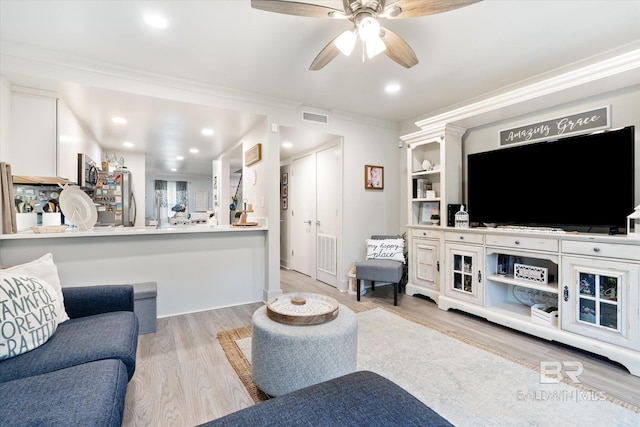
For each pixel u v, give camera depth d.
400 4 1.55
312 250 4.96
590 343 2.16
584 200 2.48
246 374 1.96
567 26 2.10
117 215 5.09
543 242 2.46
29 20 2.01
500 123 3.28
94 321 1.65
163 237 3.04
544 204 2.75
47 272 1.73
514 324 2.62
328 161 4.52
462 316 3.08
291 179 5.70
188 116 3.47
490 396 1.72
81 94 2.79
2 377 1.14
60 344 1.37
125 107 3.16
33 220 2.80
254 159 3.82
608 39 2.27
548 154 2.73
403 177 4.51
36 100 2.65
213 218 4.45
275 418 0.89
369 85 3.11
